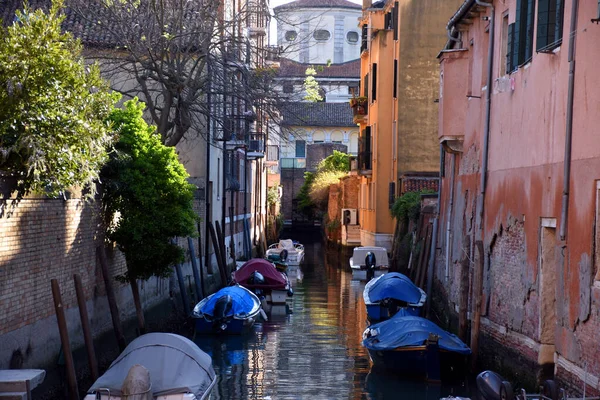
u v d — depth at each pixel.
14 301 11.67
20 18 12.23
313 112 74.44
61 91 12.16
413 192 33.84
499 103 15.86
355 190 49.34
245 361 17.78
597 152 10.53
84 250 15.12
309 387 15.36
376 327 17.08
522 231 14.04
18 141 11.47
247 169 41.88
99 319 15.98
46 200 13.05
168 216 16.58
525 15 14.05
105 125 14.88
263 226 51.00
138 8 21.50
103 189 16.28
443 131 19.67
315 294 29.94
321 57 75.31
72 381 11.43
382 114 39.69
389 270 35.59
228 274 32.44
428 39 37.38
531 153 13.55
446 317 21.03
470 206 18.50
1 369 11.02
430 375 15.37
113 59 21.53
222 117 22.47
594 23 10.70
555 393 10.46
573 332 11.24
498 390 10.99
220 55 22.47
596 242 10.55
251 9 24.03
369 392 14.94
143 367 11.11
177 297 23.44
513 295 14.43
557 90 12.22
